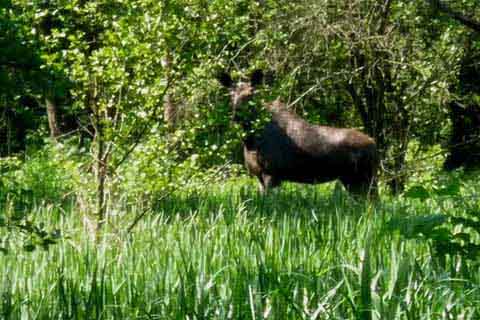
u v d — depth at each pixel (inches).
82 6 773.3
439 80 1245.1
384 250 548.4
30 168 1053.8
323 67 1259.8
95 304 428.5
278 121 1005.8
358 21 1187.3
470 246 373.7
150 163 729.0
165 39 716.7
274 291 410.3
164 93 730.2
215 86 905.5
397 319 383.2
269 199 905.5
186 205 871.1
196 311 420.8
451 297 408.2
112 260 567.5
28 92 387.2
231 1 745.0
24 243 428.1
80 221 792.3
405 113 1309.1
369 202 911.7
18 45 356.5
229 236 623.2
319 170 1014.4
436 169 1288.1
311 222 701.9
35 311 444.8
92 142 760.3
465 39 1243.2
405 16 1210.6
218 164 954.1
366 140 1011.3
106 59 711.1
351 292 416.2
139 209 746.8
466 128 1588.3
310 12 1161.4
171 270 490.6
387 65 1289.4
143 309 433.4
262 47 1154.7
